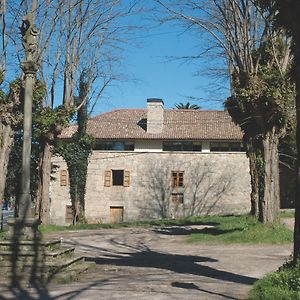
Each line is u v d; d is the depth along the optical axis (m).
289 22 8.55
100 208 46.22
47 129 25.38
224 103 22.88
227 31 21.14
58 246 11.56
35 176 31.05
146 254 16.69
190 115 49.53
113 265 13.02
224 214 45.59
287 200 46.81
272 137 20.81
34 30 11.58
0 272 9.91
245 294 8.52
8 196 32.03
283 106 20.08
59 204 46.00
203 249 17.91
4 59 19.95
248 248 17.69
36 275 9.78
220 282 10.02
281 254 15.78
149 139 46.38
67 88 25.91
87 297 8.32
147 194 46.19
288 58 20.08
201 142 46.84
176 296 8.40
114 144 47.34
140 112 50.62
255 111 20.61
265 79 20.14
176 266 13.02
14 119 19.69
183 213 46.03
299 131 8.16
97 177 46.50
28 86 11.21
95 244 20.39
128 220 45.91
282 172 47.00
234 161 46.22
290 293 7.14
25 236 10.38
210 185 46.25
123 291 8.86
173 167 46.56
